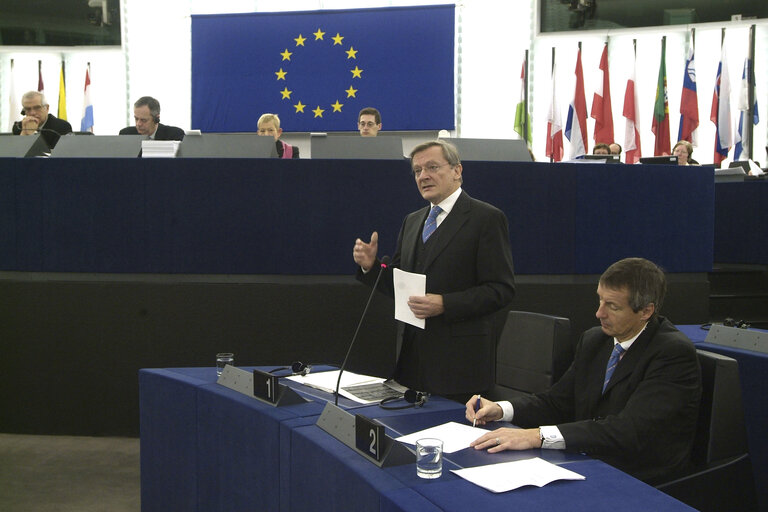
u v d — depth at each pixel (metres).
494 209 2.64
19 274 4.16
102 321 4.11
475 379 2.56
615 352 2.18
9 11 9.97
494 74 9.66
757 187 6.43
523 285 4.14
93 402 4.14
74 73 10.16
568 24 9.61
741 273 6.19
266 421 2.10
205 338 4.09
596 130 9.40
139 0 9.86
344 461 1.69
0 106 10.08
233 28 9.38
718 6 9.34
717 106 9.12
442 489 1.50
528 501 1.43
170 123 9.88
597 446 1.85
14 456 3.81
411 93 9.16
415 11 9.15
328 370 2.74
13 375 4.16
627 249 4.27
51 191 4.08
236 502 2.28
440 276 2.61
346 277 4.10
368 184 4.05
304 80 9.30
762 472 2.84
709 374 2.15
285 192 4.05
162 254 4.08
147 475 2.79
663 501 1.44
